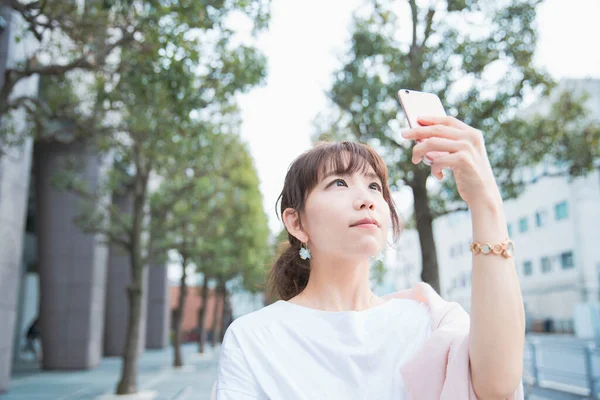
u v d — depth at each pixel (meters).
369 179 1.18
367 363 1.03
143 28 5.68
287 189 1.24
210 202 14.63
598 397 7.93
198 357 23.44
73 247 16.88
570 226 29.97
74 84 9.79
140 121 7.90
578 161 8.30
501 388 0.85
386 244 1.24
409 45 7.57
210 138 10.26
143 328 24.95
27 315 23.72
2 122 8.00
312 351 1.04
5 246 10.45
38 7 5.66
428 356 0.98
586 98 8.91
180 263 18.25
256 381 1.03
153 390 12.05
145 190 11.40
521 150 7.93
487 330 0.85
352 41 7.43
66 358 16.52
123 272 23.61
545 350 10.13
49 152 16.53
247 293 32.09
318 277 1.19
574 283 29.48
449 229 42.78
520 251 34.56
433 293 1.20
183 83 5.80
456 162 0.91
